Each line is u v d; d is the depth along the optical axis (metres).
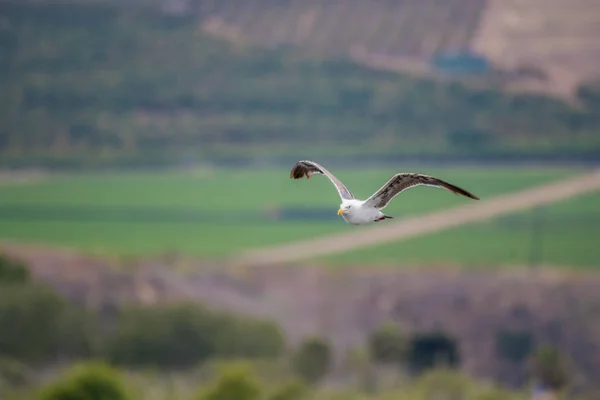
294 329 79.94
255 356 67.56
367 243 112.88
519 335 77.69
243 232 123.19
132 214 135.25
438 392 58.91
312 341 63.38
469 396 58.25
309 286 91.69
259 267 99.31
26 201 144.00
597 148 165.75
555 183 140.12
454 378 61.28
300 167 16.33
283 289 91.81
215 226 127.00
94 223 128.12
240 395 46.88
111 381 46.00
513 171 151.50
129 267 92.69
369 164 166.75
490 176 148.38
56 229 123.12
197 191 151.88
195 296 86.12
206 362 65.69
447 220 120.69
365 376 62.81
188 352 66.88
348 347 71.94
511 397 59.41
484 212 124.06
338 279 93.44
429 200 132.25
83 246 112.25
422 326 81.12
